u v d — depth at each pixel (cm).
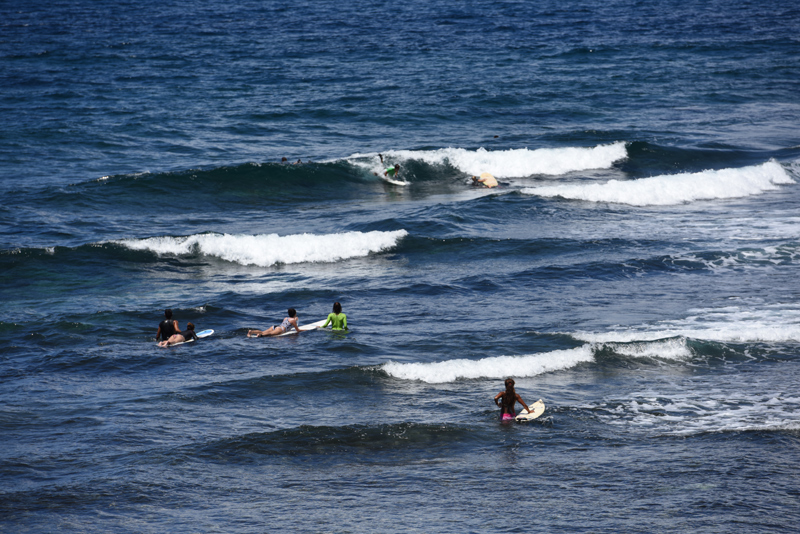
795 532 3975
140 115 18525
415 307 8381
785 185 13850
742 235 10875
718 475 4700
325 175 14212
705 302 8325
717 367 6725
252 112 19188
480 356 6994
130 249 10112
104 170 14075
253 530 4078
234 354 7038
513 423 5634
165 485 4634
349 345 7225
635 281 9125
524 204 12594
